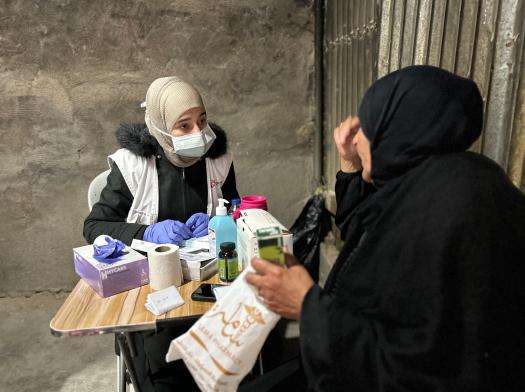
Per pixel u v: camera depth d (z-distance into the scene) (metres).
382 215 0.81
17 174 2.51
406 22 1.48
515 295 0.72
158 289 1.25
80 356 2.19
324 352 0.80
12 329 2.41
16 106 2.40
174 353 0.97
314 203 2.57
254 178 2.75
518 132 1.02
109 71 2.41
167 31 2.40
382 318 0.79
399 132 0.82
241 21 2.45
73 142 2.50
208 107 2.56
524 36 0.97
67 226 2.64
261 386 1.13
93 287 1.27
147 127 1.70
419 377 0.73
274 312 0.92
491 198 0.73
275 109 2.64
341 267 1.01
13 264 2.67
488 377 0.70
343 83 2.25
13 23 2.27
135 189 1.65
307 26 2.53
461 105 0.80
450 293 0.71
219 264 1.27
